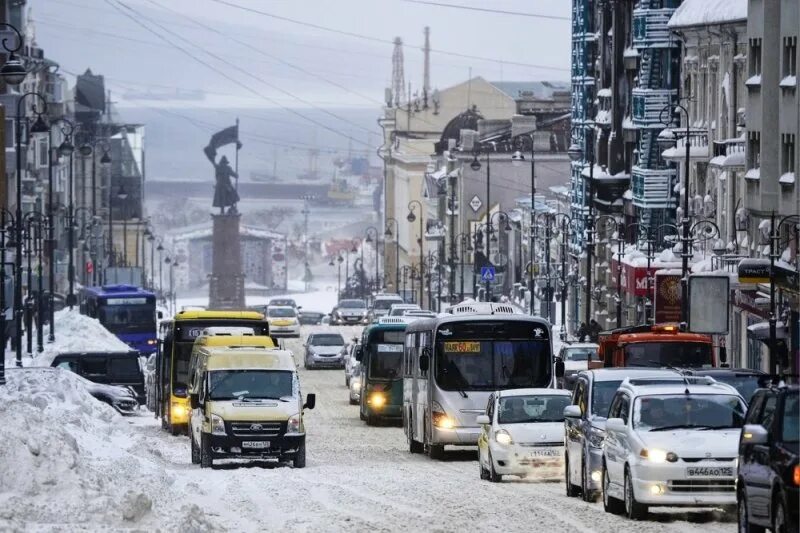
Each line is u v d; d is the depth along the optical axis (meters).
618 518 55.53
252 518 55.06
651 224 166.12
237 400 84.56
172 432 111.88
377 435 114.81
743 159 136.50
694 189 158.75
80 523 45.75
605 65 195.50
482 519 54.66
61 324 184.62
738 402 57.00
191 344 112.69
